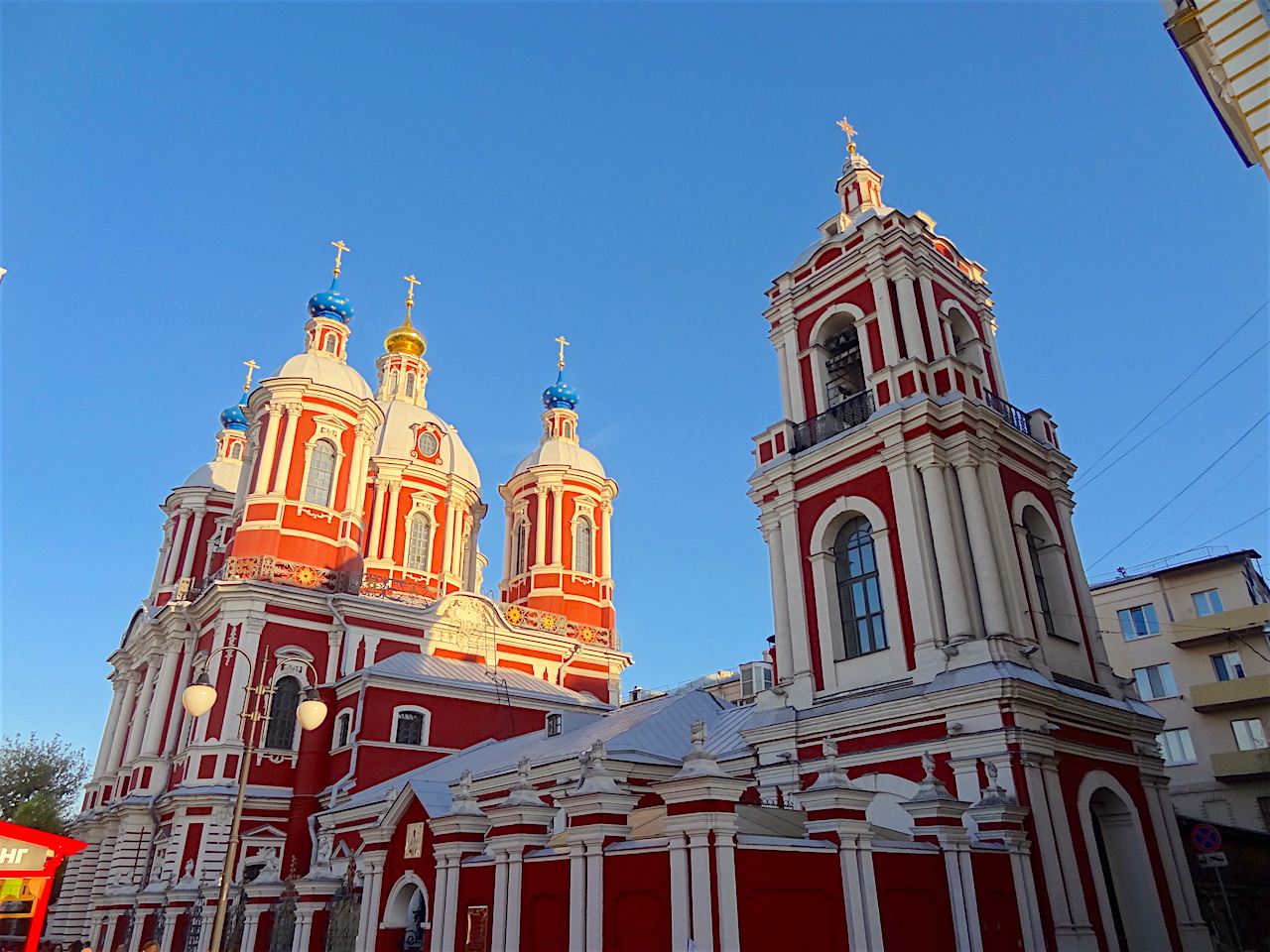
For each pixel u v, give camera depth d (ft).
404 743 118.21
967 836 48.47
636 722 86.74
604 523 178.81
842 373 83.56
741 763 73.41
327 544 134.72
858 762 62.64
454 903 51.57
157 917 97.76
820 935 39.88
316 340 154.81
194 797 109.29
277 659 122.93
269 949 73.36
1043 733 56.90
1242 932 83.30
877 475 70.28
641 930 39.78
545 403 194.80
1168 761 116.98
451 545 167.63
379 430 171.73
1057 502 76.23
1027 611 64.85
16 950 108.78
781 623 72.95
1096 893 54.70
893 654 64.64
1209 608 119.24
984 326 84.79
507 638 146.82
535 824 48.85
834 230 88.74
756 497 79.56
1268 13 29.40
